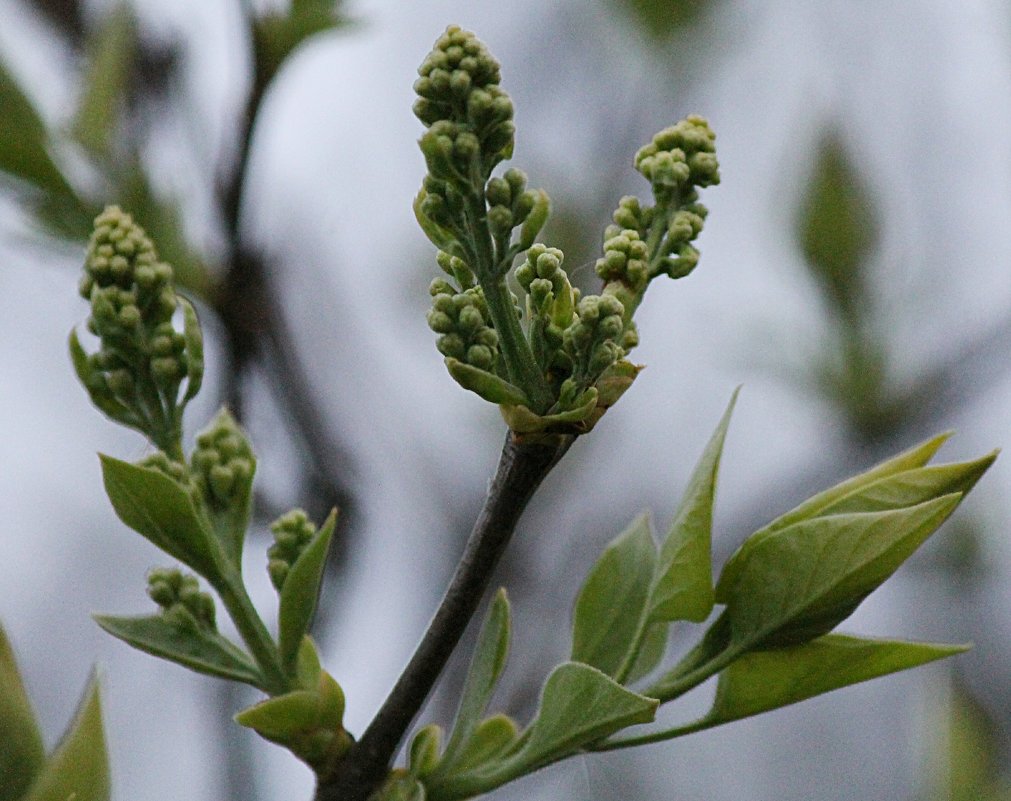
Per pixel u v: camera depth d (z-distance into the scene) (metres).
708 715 0.88
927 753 0.95
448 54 0.85
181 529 0.88
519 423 0.86
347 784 0.87
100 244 0.88
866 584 0.87
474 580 0.86
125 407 0.88
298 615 0.88
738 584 0.88
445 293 0.86
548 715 0.87
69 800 0.85
